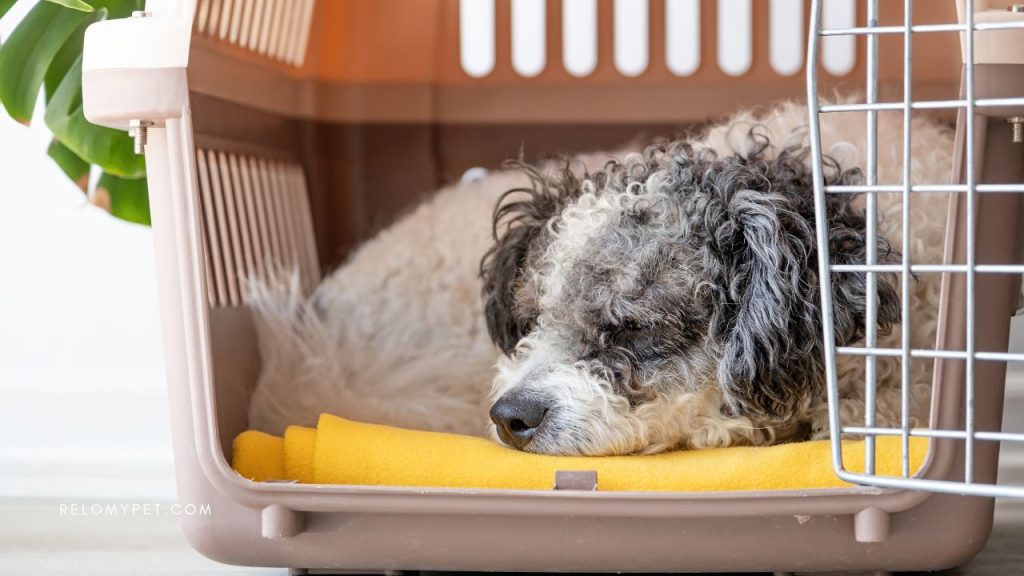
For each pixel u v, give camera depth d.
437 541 1.27
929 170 1.62
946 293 1.19
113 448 2.29
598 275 1.49
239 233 1.72
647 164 1.63
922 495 1.18
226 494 1.27
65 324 2.43
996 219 1.21
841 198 1.48
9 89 1.83
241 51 1.79
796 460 1.27
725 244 1.47
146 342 2.42
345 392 1.74
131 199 2.06
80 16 1.86
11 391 2.31
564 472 1.25
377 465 1.34
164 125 1.31
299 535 1.28
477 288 2.04
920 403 1.49
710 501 1.19
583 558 1.26
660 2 2.55
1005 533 1.67
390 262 2.06
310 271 2.19
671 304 1.46
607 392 1.43
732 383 1.42
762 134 1.69
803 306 1.41
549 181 1.79
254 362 1.70
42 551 1.65
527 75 2.58
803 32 2.46
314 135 2.31
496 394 1.54
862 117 1.78
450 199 2.24
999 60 1.15
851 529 1.22
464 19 2.60
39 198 2.43
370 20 2.55
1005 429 2.12
